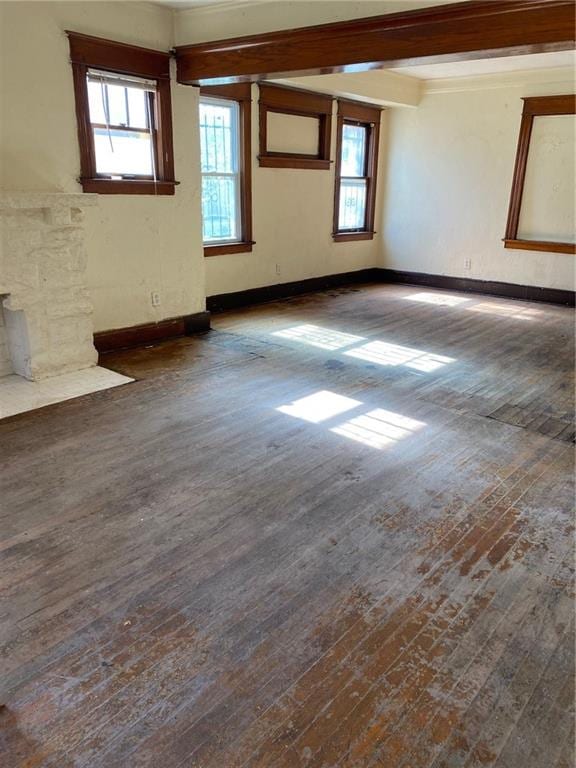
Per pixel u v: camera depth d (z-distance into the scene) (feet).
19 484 8.29
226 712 4.82
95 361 13.33
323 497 8.13
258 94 18.35
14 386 12.01
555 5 8.63
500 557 6.93
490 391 12.43
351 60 10.95
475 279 23.34
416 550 7.02
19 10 11.03
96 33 12.31
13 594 6.13
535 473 8.95
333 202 22.67
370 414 11.05
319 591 6.28
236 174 18.71
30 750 4.46
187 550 6.92
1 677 5.11
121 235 13.91
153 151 14.33
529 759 4.47
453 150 22.63
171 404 11.28
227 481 8.49
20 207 10.83
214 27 12.89
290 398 11.75
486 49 9.40
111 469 8.77
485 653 5.49
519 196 21.40
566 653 5.50
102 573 6.49
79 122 12.48
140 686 5.05
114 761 4.38
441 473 8.87
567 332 17.44
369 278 25.81
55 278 12.03
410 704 4.93
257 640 5.59
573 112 19.61
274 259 20.79
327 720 4.76
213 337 16.08
